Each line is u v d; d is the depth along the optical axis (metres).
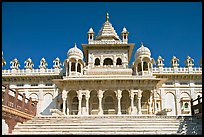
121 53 42.69
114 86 36.09
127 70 40.06
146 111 36.91
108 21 48.75
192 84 47.31
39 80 48.03
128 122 24.45
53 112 29.72
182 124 23.77
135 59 39.69
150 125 23.62
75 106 37.56
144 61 38.72
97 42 42.97
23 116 24.91
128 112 36.75
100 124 23.73
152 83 36.09
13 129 22.39
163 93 46.88
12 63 48.50
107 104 37.34
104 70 40.28
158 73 47.19
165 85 47.34
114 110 36.81
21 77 47.75
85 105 37.12
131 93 35.59
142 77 36.00
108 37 45.75
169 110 30.14
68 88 36.31
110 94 37.56
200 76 47.28
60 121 25.27
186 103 45.88
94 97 37.59
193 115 26.95
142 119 25.59
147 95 37.66
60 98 44.53
